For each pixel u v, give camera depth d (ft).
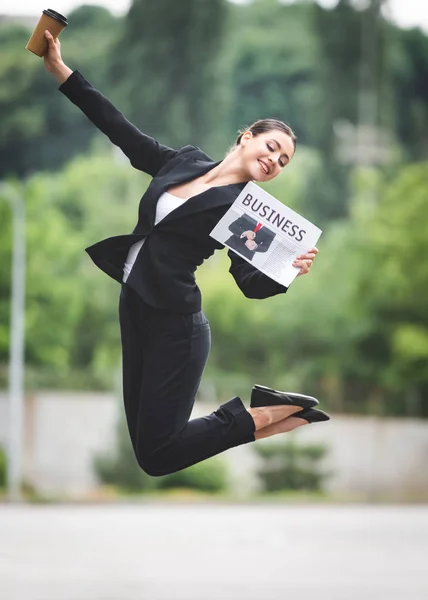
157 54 327.47
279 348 279.08
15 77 352.08
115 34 342.85
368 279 255.70
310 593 90.33
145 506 190.70
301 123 360.69
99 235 287.48
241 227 27.14
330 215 337.72
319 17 362.74
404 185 258.16
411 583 98.73
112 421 253.24
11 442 188.14
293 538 139.54
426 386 254.88
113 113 28.91
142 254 27.63
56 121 351.46
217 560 114.52
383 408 264.31
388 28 366.22
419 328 249.96
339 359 268.62
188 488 215.72
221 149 327.26
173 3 326.85
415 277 252.42
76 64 340.18
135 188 294.66
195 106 326.65
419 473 246.27
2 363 245.65
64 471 236.22
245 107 359.05
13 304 186.09
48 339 243.81
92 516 167.73
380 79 362.33
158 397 27.63
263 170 27.48
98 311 281.74
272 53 362.33
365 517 173.88
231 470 227.20
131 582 95.76
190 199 27.32
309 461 221.87
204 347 28.19
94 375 270.26
